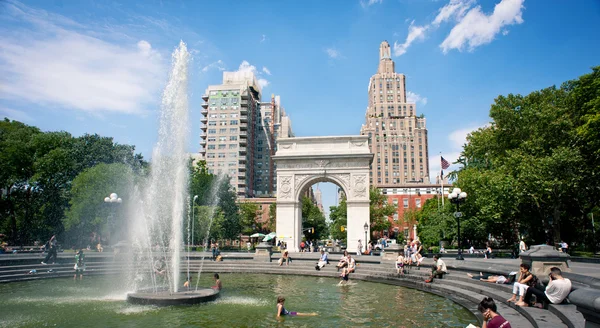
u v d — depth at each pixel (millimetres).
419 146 161375
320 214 119812
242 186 127250
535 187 43562
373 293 23547
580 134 41531
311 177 58469
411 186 121625
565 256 18188
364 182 56875
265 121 164750
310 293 23578
